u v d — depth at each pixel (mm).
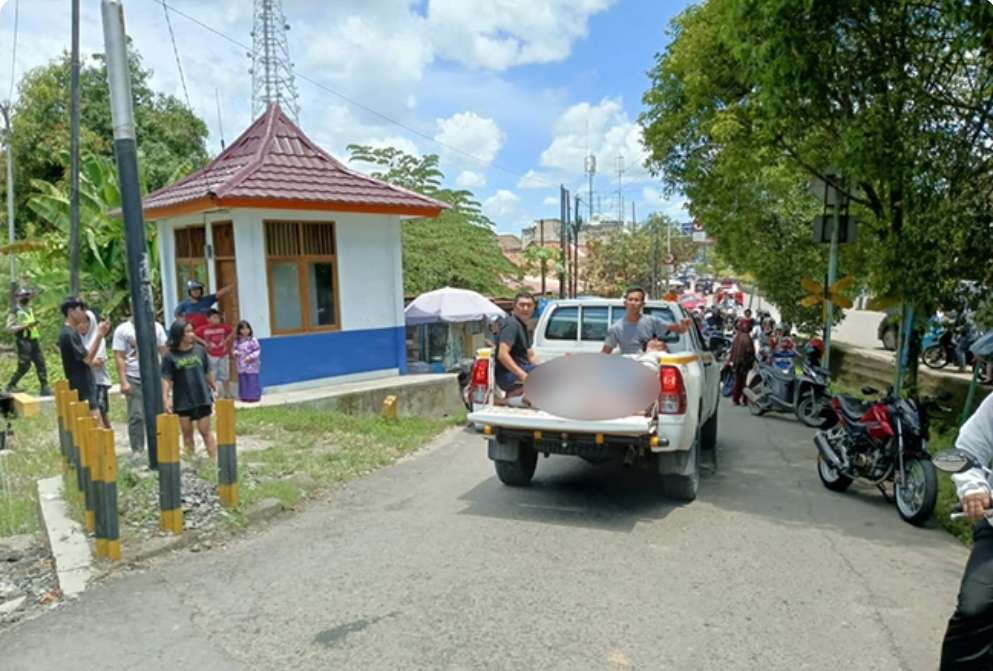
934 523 5781
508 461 6449
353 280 12219
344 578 4492
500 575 4527
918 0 6863
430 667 3406
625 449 5770
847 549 5094
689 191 15758
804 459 8484
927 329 9867
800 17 7141
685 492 6250
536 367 6086
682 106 14148
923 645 3637
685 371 5852
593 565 4715
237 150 12750
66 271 17469
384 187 12367
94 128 25422
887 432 6086
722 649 3576
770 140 10805
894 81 7246
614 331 6797
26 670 3445
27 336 11836
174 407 6875
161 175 24609
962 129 7242
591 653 3529
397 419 10633
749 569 4668
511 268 25984
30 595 4395
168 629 3834
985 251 7285
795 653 3541
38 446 8641
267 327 11125
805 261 16359
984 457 2869
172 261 12805
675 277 63281
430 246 23219
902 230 7793
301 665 3443
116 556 4691
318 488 6676
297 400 10680
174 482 5125
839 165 7652
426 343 16484
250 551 5004
